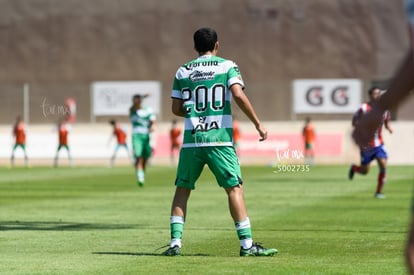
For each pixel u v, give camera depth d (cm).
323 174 9162
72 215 4562
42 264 2705
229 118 2792
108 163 12694
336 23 15300
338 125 12875
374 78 15112
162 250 3055
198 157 2816
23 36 16250
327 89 13938
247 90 14488
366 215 4559
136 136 6919
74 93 14362
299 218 4384
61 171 10150
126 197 5897
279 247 3162
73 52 16188
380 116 1300
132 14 16000
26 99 13825
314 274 2469
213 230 3769
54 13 16212
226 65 2788
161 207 5084
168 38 15888
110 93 14275
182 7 15838
